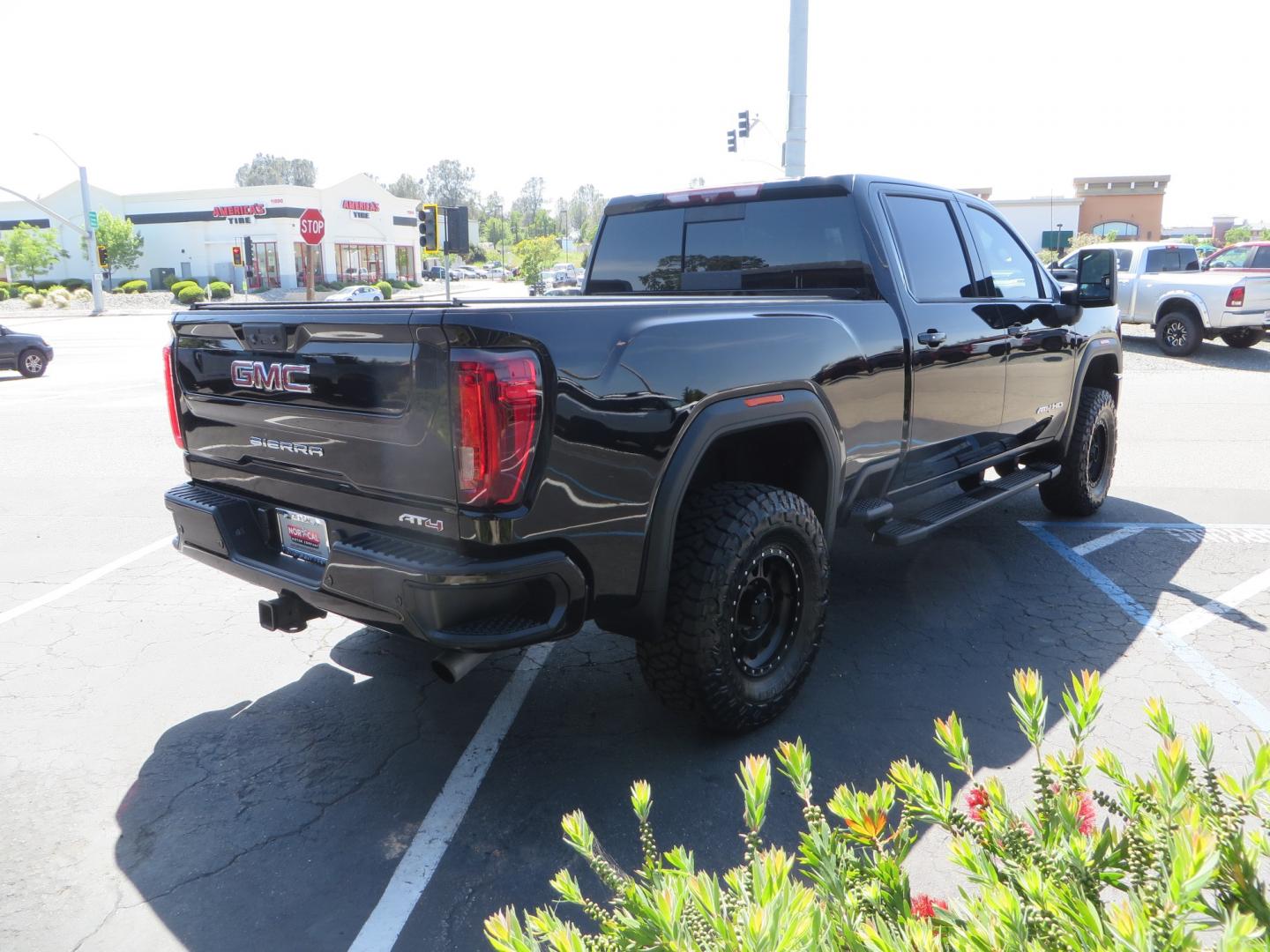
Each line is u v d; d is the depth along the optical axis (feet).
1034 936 3.83
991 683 12.26
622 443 9.07
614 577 9.25
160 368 61.05
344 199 211.61
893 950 3.52
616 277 15.97
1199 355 52.29
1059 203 166.30
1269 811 4.97
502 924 3.74
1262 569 16.78
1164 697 11.73
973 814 4.67
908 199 14.06
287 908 8.18
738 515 10.01
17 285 188.65
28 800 9.92
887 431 12.87
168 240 206.08
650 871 4.37
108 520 21.59
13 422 36.22
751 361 10.38
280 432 10.00
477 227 508.12
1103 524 19.86
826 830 4.39
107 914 8.13
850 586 16.11
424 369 8.41
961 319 14.28
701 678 9.98
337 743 11.07
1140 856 4.19
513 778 10.19
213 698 12.34
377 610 8.90
